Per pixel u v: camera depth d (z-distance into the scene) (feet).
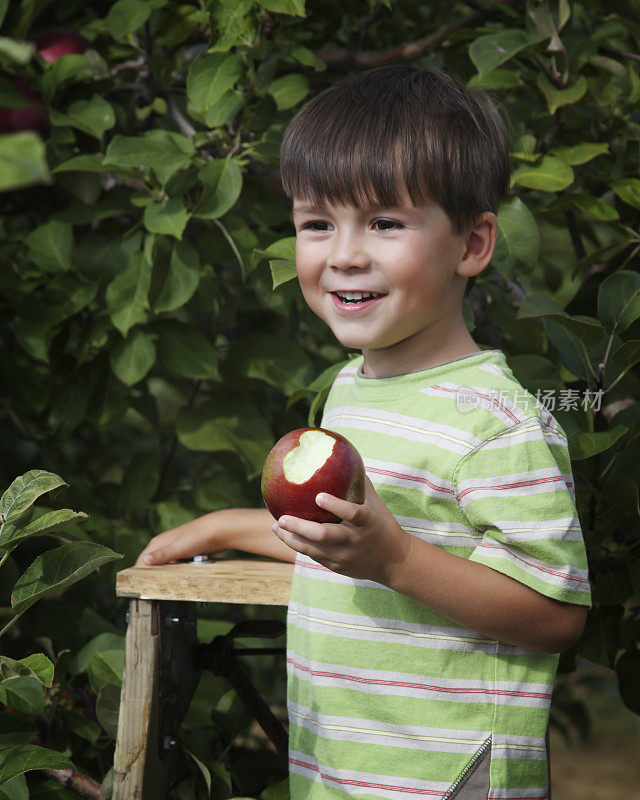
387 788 6.07
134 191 10.02
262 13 9.03
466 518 6.03
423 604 5.88
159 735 6.90
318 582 6.45
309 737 6.50
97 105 9.61
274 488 5.55
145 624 6.73
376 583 6.22
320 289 6.39
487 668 6.05
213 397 10.10
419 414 6.27
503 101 9.20
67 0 12.48
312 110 6.48
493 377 6.21
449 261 6.26
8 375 10.70
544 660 6.15
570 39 9.05
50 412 10.66
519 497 5.81
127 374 9.52
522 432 5.93
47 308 9.84
